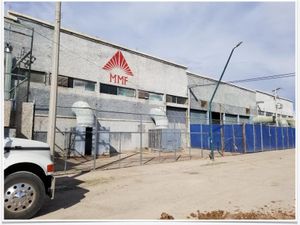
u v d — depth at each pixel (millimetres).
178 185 8688
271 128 28266
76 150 17094
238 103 38531
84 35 19672
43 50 17031
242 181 9391
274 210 5812
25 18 16328
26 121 11266
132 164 14391
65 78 18281
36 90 16328
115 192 7688
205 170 12234
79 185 8734
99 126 19578
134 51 23750
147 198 6965
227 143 25047
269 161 16266
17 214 4941
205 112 32156
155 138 22859
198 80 31516
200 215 5465
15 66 14008
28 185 5113
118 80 22062
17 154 5191
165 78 26875
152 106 24938
